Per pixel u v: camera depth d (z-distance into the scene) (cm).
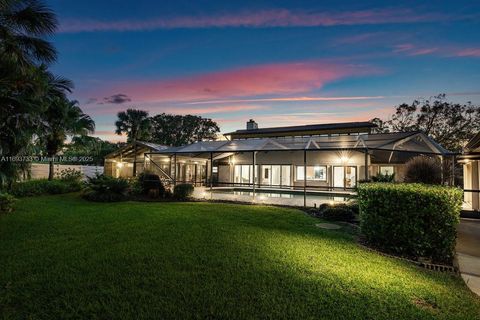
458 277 450
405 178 1038
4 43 884
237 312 312
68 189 1780
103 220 867
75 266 452
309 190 1944
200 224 812
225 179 2356
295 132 2616
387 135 1555
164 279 402
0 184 908
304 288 379
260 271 440
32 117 991
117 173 2439
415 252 548
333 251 567
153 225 791
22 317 301
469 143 1295
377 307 331
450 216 536
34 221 845
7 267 446
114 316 302
